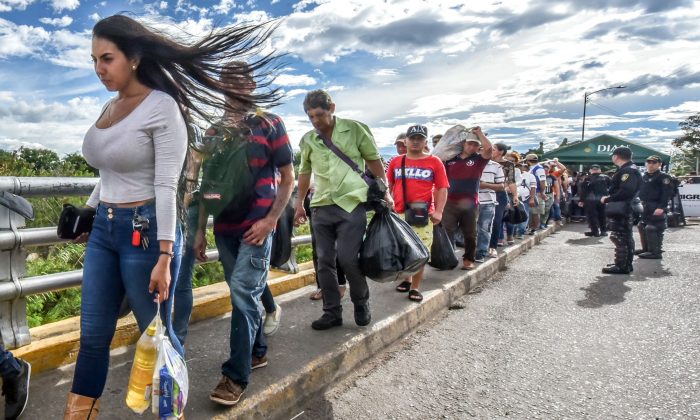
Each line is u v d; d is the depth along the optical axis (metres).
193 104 2.20
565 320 4.80
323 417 2.89
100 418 2.42
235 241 2.81
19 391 2.37
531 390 3.23
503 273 7.33
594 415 2.88
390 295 5.01
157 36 2.03
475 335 4.36
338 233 3.80
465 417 2.88
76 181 3.09
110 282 2.07
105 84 2.00
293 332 3.81
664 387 3.24
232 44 2.22
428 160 5.15
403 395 3.17
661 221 8.65
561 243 11.16
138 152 1.96
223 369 2.67
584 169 23.17
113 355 3.20
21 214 2.74
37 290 2.90
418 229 5.10
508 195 9.00
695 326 4.52
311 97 3.71
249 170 2.65
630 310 5.13
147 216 2.00
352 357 3.54
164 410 1.94
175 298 3.02
